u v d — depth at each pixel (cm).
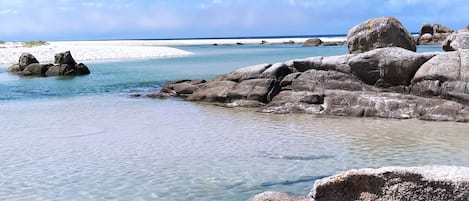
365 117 1923
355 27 3103
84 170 1221
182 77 3678
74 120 1956
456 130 1636
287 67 2383
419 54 2158
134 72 4178
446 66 1989
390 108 1923
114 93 2877
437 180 574
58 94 2855
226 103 2342
